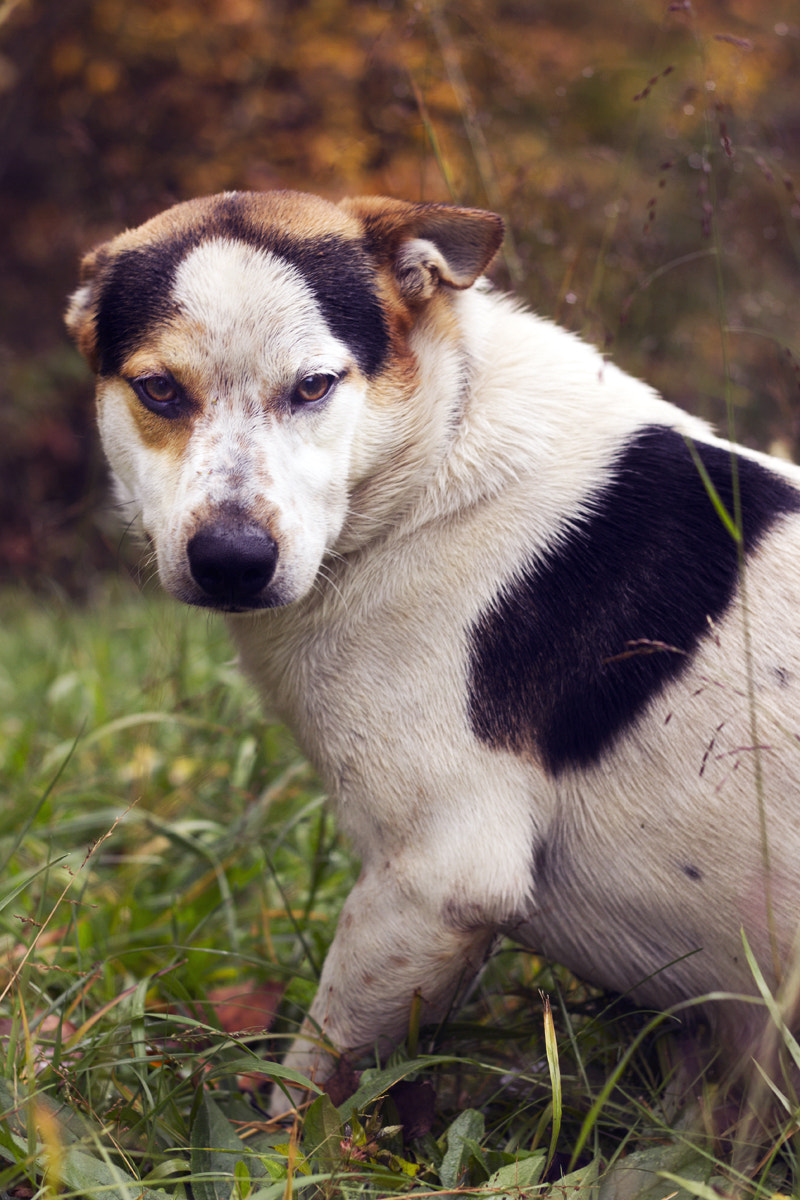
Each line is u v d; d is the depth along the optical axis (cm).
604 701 241
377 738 250
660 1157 213
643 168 666
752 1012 246
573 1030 257
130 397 261
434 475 260
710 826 234
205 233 260
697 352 579
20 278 1057
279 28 809
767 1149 226
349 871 351
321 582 260
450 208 267
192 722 399
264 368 249
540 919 262
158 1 845
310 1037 246
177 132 845
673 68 339
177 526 242
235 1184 206
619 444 259
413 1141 237
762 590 238
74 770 423
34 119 1020
